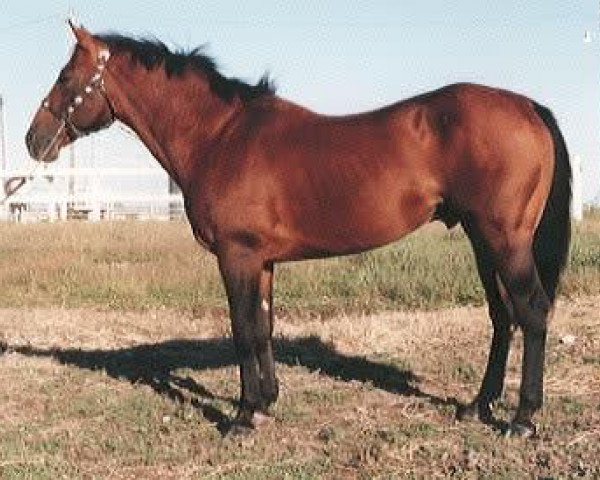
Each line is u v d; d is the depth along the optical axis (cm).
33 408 709
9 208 2264
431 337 915
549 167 584
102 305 1174
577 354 803
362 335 929
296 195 604
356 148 593
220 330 1028
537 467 554
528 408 600
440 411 668
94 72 668
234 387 757
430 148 580
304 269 1247
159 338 994
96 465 589
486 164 567
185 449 610
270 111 628
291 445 611
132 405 705
